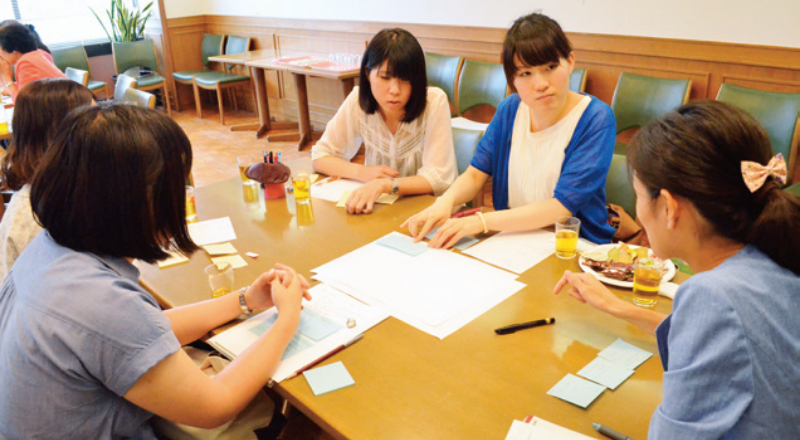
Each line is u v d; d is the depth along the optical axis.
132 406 1.00
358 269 1.49
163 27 6.63
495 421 0.97
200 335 1.27
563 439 0.91
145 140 0.93
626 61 3.78
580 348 1.15
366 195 1.90
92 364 0.91
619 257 1.46
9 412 0.94
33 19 6.55
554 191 1.73
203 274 1.53
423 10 4.78
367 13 5.22
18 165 1.56
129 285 0.97
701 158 0.78
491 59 4.45
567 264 1.48
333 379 1.08
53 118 1.52
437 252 1.57
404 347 1.17
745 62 3.28
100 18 7.00
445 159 2.13
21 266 1.02
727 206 0.78
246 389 1.05
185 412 0.98
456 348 1.16
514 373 1.08
